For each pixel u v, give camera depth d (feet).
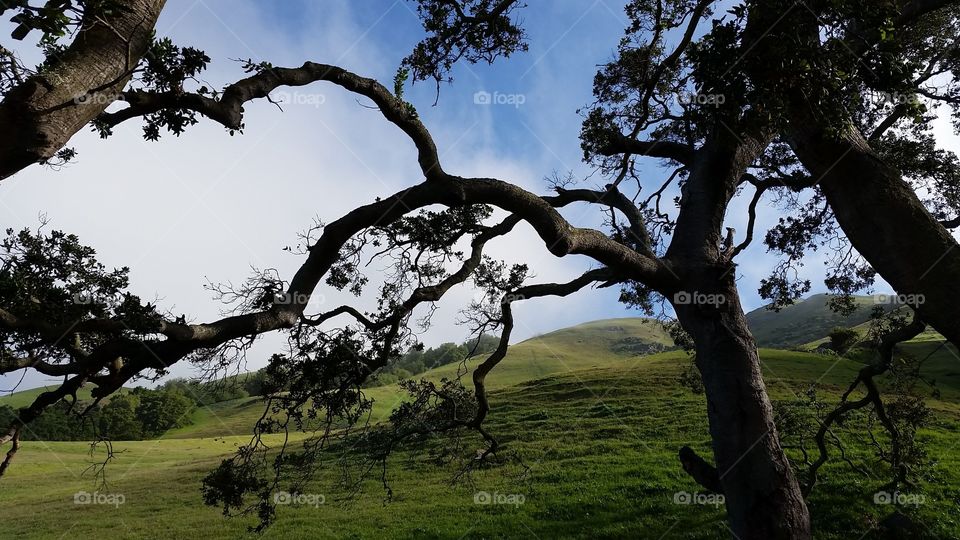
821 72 21.42
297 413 28.04
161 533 77.36
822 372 136.77
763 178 44.55
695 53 22.17
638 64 43.39
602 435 103.40
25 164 11.83
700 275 28.76
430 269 33.60
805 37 21.50
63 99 11.95
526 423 119.65
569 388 150.92
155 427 188.55
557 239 25.12
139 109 16.12
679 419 107.24
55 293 18.49
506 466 92.12
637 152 40.16
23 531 84.48
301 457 28.50
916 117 24.02
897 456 55.01
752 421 26.00
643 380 146.61
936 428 89.66
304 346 26.99
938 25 41.78
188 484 108.37
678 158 36.96
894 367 44.86
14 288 17.81
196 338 18.29
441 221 33.24
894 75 22.31
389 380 157.89
